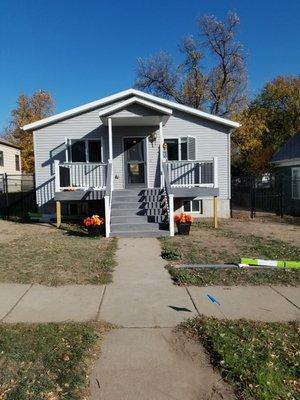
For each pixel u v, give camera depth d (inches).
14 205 832.9
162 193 532.7
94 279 268.1
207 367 149.9
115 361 154.4
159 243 398.3
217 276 275.1
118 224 455.8
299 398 129.5
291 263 299.4
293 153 820.0
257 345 165.2
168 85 1568.7
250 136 1472.7
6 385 136.4
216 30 1380.4
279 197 816.9
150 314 204.5
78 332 178.2
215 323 189.3
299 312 207.0
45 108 1968.5
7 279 267.4
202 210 650.2
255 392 131.6
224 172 642.8
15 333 177.0
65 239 423.8
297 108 1695.4
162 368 149.2
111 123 581.3
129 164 630.5
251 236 448.5
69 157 626.8
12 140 1937.7
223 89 1473.9
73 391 133.0
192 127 634.2
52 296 233.6
